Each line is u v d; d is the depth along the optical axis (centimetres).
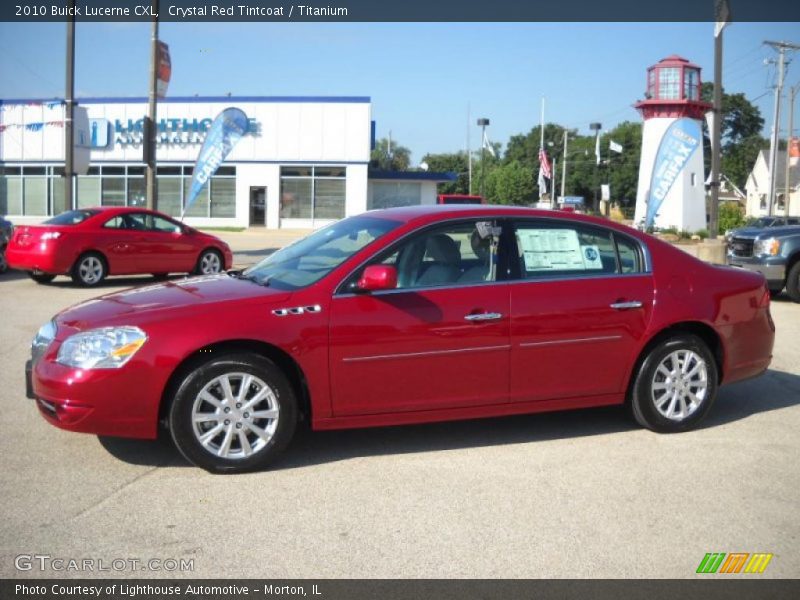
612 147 6122
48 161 4069
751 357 597
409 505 430
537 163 9381
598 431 573
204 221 4069
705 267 586
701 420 576
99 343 450
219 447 468
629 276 554
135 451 508
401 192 4366
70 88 1934
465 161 8944
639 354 555
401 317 491
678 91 4059
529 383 526
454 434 561
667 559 373
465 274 516
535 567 363
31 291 1313
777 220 3014
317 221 4050
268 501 431
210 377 459
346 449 524
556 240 545
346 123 3972
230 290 500
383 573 354
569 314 529
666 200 4084
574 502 438
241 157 4009
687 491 457
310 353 475
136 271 1430
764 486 467
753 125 8750
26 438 530
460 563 365
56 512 412
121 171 4062
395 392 496
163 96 1962
